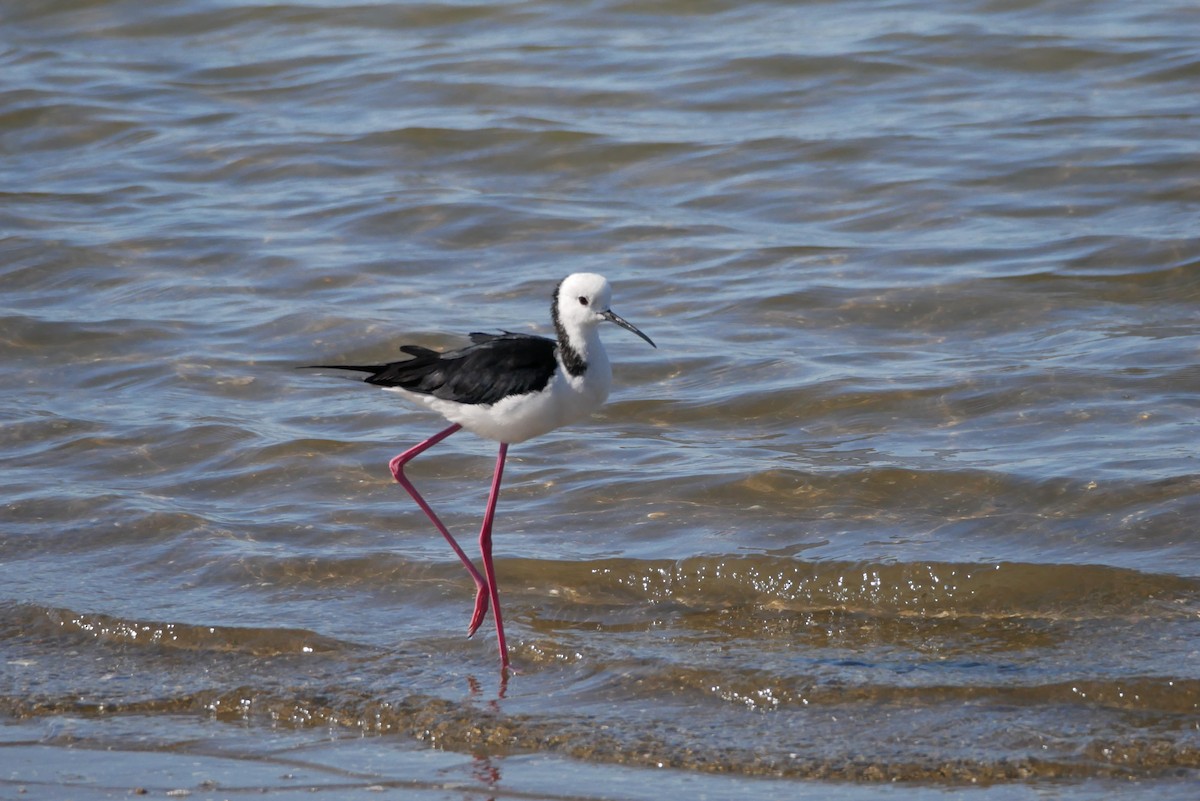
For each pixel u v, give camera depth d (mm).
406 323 15664
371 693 8883
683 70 23469
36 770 8047
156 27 26750
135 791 7770
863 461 12234
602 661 9180
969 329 15266
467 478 12430
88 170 21047
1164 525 10758
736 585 10367
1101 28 24000
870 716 8359
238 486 12328
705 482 12008
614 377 14492
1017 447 12406
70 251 18031
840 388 13805
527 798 7574
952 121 21094
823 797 7508
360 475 12477
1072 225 17688
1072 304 15641
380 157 21047
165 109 23188
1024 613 9766
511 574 10609
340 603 10250
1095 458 11961
